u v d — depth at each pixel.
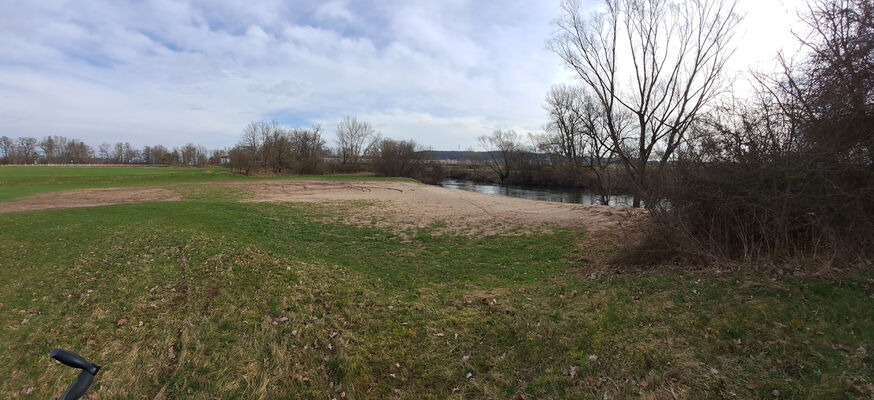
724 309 4.33
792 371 3.22
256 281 6.32
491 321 4.66
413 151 60.12
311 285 6.16
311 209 17.92
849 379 2.99
